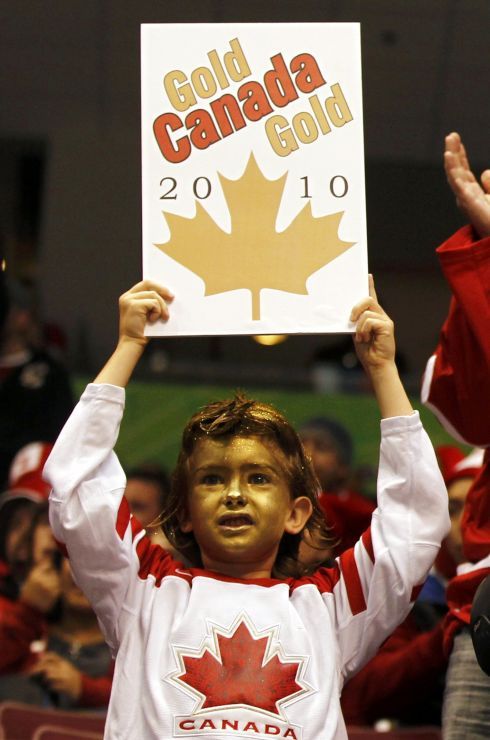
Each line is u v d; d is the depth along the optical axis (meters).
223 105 4.00
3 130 13.75
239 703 3.64
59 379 8.95
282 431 4.02
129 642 3.79
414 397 9.22
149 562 3.94
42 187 13.91
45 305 13.55
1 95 13.26
